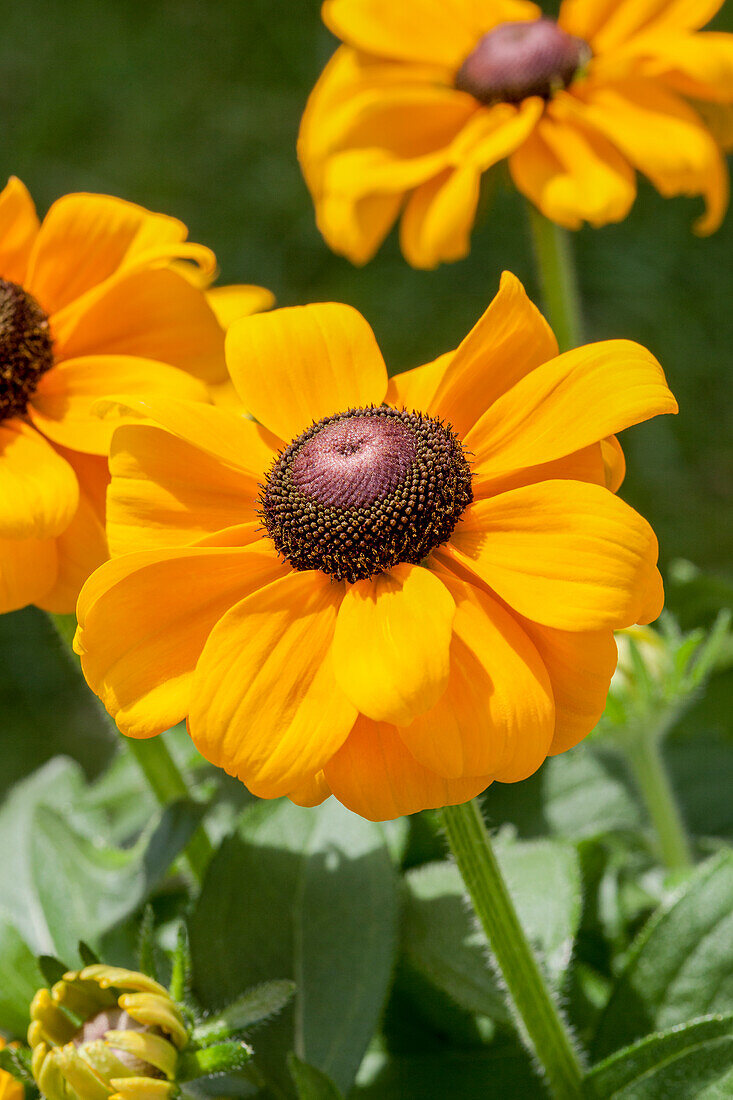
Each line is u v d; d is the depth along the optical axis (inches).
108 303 22.9
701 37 25.8
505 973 21.5
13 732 39.9
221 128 52.4
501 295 20.4
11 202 23.3
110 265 23.3
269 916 23.1
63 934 24.1
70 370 22.6
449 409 21.0
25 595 21.7
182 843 23.0
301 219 49.6
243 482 21.1
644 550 19.8
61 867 24.5
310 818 23.6
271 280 48.3
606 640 20.0
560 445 20.2
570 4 26.9
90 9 56.4
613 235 48.3
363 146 26.6
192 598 20.5
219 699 19.9
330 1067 22.5
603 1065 21.9
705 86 26.2
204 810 23.2
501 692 19.7
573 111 26.0
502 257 47.9
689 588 27.9
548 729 19.7
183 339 23.0
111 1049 20.6
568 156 25.8
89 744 39.2
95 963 21.4
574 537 19.9
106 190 50.8
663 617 25.0
